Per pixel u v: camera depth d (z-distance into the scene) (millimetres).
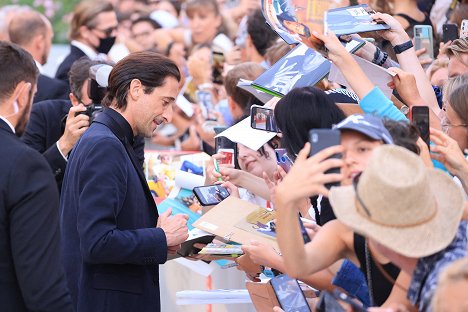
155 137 10641
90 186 5141
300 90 4727
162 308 6977
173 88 5461
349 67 4754
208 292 5621
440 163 5062
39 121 7426
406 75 5215
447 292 3062
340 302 3730
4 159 4312
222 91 10188
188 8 10734
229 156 6297
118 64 5465
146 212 5438
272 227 5285
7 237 4309
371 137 3697
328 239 3920
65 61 10062
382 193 3367
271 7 5090
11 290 4328
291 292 4699
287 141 4695
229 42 10625
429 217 3422
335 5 5477
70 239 5359
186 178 6270
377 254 3846
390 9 8539
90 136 5324
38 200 4301
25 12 9875
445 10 9008
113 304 5266
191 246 5492
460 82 5395
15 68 4473
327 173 3756
